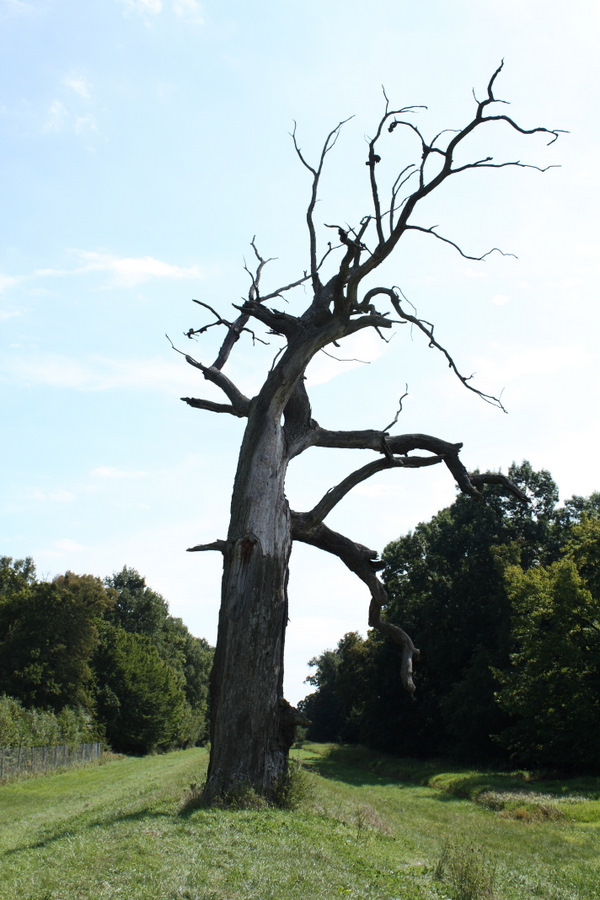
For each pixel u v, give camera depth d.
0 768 35.31
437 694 54.72
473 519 54.81
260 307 18.47
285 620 15.38
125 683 68.31
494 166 15.10
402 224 15.38
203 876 8.12
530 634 37.44
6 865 9.15
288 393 16.55
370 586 17.48
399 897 8.70
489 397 17.59
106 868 8.42
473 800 28.53
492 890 10.12
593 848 16.28
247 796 13.16
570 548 38.56
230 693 14.20
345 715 79.12
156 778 29.52
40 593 59.06
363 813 16.72
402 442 18.12
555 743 35.56
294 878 8.54
